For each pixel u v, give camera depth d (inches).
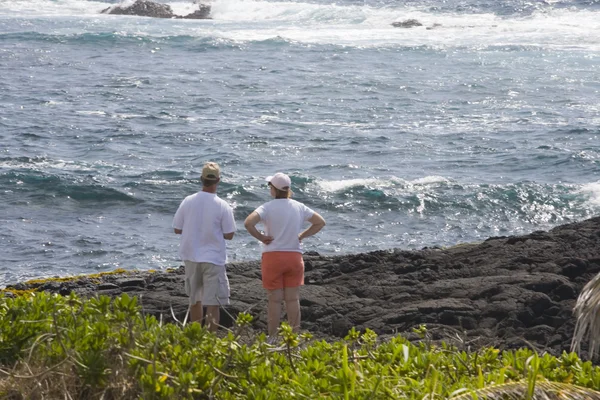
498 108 1845.5
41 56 2448.3
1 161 1342.3
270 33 2906.0
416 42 2736.2
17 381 267.9
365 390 250.5
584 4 3430.1
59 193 1179.3
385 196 1167.6
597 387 256.1
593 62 2379.4
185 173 1293.1
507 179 1273.4
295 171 1325.0
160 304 549.0
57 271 874.8
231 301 548.1
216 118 1734.7
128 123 1664.6
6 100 1863.9
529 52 2541.8
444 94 1995.6
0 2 3444.9
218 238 460.8
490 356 294.8
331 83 2118.6
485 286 528.7
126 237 1003.9
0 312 311.4
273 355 291.1
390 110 1827.0
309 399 247.1
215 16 3339.1
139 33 2802.7
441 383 261.6
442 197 1163.3
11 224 1041.5
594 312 229.8
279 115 1771.7
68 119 1690.5
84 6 3476.9
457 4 3503.9
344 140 1542.8
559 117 1740.9
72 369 271.7
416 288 548.1
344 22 3176.7
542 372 266.1
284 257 462.3
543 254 587.5
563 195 1172.5
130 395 258.2
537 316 492.4
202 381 253.6
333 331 507.8
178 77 2192.4
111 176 1266.0
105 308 301.6
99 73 2231.8
